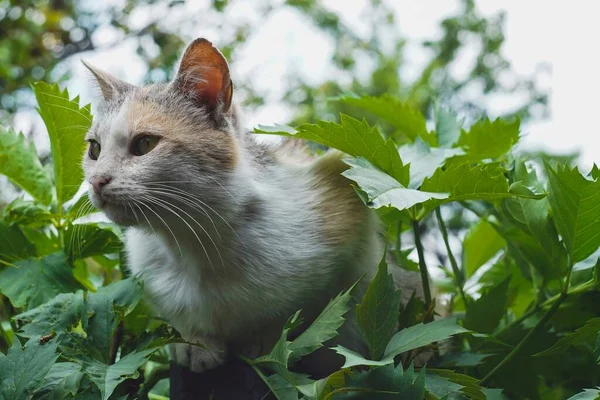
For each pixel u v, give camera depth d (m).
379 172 0.65
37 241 0.77
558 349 0.64
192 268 0.73
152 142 0.72
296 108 1.71
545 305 0.71
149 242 0.75
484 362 0.70
